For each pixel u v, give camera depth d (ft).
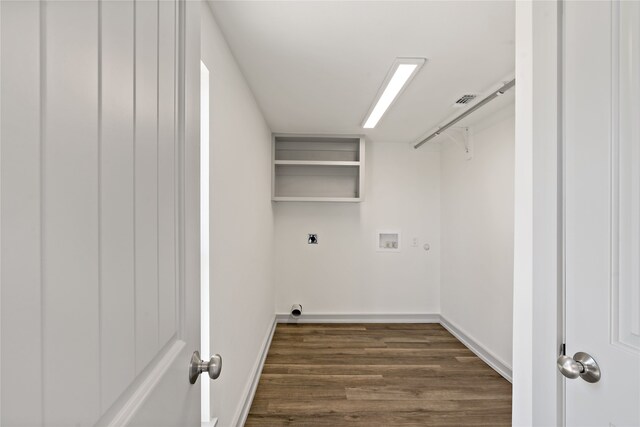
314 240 11.91
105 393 1.13
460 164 10.36
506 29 4.46
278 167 11.76
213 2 3.88
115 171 1.20
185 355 1.94
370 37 4.69
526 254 2.91
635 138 1.99
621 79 2.06
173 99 1.82
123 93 1.26
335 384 7.51
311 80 6.25
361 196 11.03
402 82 6.23
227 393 4.95
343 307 11.98
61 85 0.93
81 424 1.00
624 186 2.05
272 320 10.91
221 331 4.60
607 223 2.14
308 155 11.71
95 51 1.09
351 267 11.99
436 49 5.02
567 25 2.44
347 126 9.80
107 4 1.16
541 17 2.64
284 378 7.77
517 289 3.03
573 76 2.39
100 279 1.11
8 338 0.77
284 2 3.90
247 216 6.53
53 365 0.90
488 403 6.82
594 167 2.23
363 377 7.86
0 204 0.75
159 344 1.59
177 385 1.80
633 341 2.00
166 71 1.72
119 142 1.23
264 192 9.04
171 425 1.71
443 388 7.39
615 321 2.09
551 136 2.56
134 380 1.35
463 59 5.36
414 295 12.06
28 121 0.82
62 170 0.93
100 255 1.11
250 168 6.84
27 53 0.82
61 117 0.93
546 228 2.60
